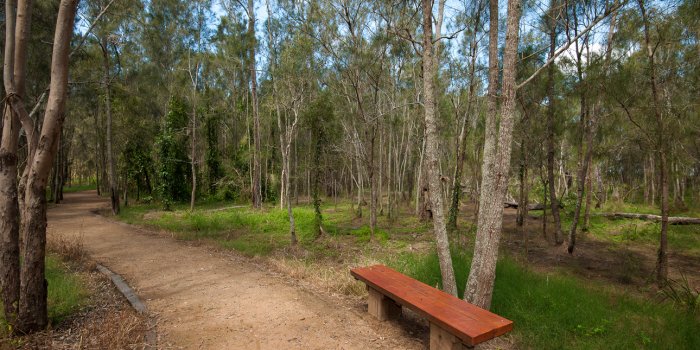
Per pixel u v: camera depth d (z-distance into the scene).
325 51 9.68
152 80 18.28
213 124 22.80
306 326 3.87
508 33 3.99
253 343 3.49
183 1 17.17
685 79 6.86
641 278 7.34
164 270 6.20
